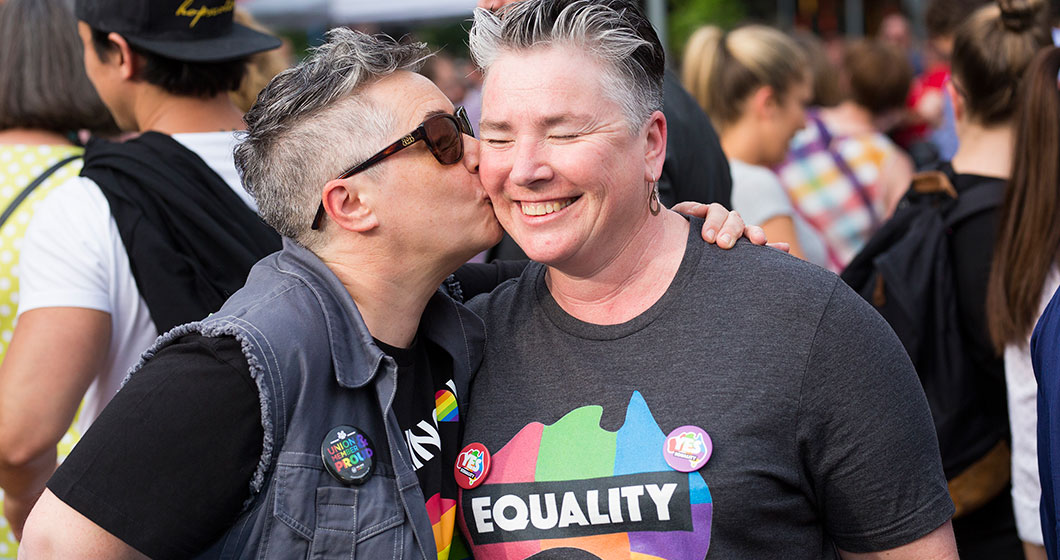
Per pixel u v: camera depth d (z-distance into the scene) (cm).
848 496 167
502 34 166
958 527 276
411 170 172
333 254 177
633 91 165
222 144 237
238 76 247
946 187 276
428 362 186
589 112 162
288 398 158
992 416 271
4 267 240
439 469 176
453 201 176
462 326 188
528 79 162
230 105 251
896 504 166
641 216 174
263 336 157
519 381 182
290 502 157
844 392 163
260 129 175
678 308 172
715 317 170
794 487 167
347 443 163
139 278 218
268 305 164
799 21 1476
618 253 173
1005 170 272
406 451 170
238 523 158
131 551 150
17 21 256
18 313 225
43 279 218
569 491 169
